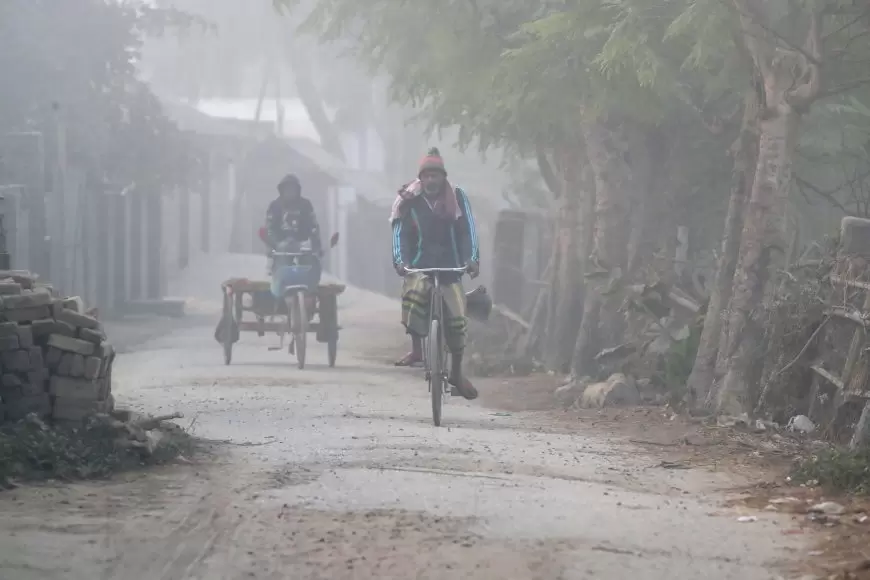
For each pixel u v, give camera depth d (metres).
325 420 24.23
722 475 18.69
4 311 18.42
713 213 38.44
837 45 28.75
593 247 40.78
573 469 18.75
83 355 18.55
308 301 38.88
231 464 18.12
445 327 24.44
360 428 22.94
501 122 38.31
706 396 27.22
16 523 13.77
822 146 34.81
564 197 41.69
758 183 26.66
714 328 27.91
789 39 27.47
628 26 25.72
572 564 12.49
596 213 37.75
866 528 14.53
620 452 20.95
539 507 15.29
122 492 15.77
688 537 13.93
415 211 24.47
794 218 37.41
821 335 24.45
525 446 21.09
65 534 13.35
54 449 16.95
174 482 16.53
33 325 18.52
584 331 37.50
